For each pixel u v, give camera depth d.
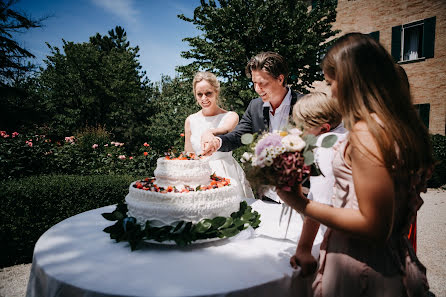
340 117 1.43
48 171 5.93
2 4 15.29
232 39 9.86
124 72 21.20
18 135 6.16
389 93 0.98
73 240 1.53
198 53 10.85
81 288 1.02
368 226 0.86
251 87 9.71
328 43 9.72
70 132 16.22
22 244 3.40
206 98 2.88
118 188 4.02
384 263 0.99
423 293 1.00
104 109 20.73
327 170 1.25
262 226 1.71
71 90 20.25
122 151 8.13
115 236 1.49
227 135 2.47
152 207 1.49
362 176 0.88
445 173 8.27
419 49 10.47
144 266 1.21
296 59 9.51
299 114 1.46
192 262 1.25
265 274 1.12
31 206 3.45
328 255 1.10
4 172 5.29
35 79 21.39
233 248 1.42
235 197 1.74
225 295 0.97
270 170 1.05
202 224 1.46
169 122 10.29
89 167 6.57
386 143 0.86
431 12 9.95
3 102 15.67
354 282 1.01
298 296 1.16
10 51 16.58
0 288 2.83
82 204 3.75
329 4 10.17
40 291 1.20
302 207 1.03
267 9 9.30
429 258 3.57
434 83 10.08
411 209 1.02
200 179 1.73
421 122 1.03
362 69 0.99
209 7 9.89
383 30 10.95
